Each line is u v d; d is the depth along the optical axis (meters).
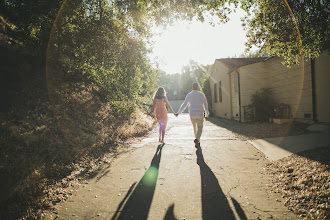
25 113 5.03
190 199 2.76
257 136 6.68
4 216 2.25
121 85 8.11
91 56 7.15
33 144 4.07
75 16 6.68
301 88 8.45
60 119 5.53
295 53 5.20
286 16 4.58
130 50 7.75
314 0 4.18
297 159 3.91
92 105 7.47
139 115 10.06
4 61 6.44
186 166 4.07
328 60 7.12
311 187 2.75
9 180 2.85
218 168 3.91
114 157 4.75
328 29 4.36
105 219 2.35
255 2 4.83
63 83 7.63
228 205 2.57
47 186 3.07
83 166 4.07
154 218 2.34
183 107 5.57
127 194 2.96
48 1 6.50
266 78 11.30
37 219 2.32
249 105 10.87
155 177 3.56
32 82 6.60
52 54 7.66
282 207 2.47
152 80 11.16
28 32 7.42
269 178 3.37
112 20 6.92
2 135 3.90
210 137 6.90
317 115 7.67
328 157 3.64
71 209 2.56
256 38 5.29
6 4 6.80
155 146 5.75
